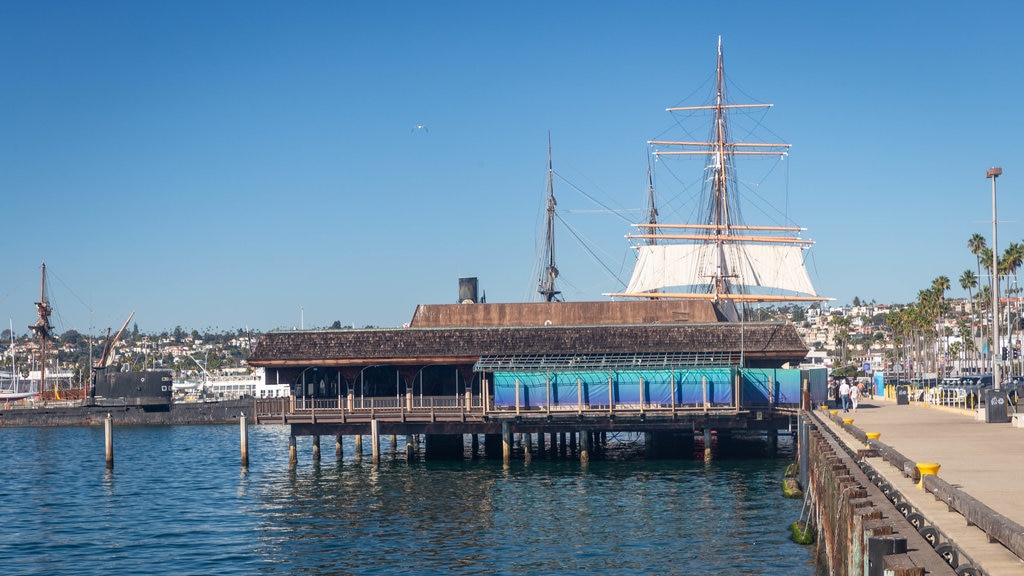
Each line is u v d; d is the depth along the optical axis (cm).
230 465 8612
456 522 5119
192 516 5728
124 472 8381
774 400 7200
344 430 7444
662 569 3972
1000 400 5397
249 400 15962
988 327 18575
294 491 6438
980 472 3069
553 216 11662
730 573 3844
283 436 12862
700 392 7200
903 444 4059
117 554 4725
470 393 7531
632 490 5959
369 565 4247
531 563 4169
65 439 13138
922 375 16338
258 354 7700
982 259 15225
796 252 14112
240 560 4481
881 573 1791
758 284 14088
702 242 14350
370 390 7788
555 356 7606
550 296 11650
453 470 7150
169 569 4372
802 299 14025
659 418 7050
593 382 7275
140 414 15775
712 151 14038
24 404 17300
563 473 6812
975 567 1639
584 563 4134
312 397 7794
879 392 9775
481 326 8300
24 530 5459
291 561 4400
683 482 6216
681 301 9231
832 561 3052
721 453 7781
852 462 3275
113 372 15938
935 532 1945
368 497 6022
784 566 3912
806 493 5278
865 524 1938
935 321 19762
